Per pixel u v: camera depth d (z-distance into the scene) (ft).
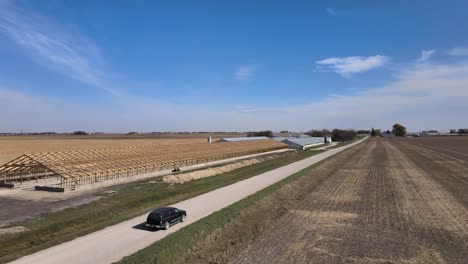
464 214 84.53
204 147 244.63
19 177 140.77
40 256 51.37
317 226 74.38
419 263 54.44
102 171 136.98
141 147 192.54
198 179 146.51
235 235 66.03
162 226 65.00
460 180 138.41
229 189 108.88
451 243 63.62
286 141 380.17
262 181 125.59
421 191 115.24
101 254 52.26
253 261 54.34
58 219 78.23
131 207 93.76
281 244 62.49
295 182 122.42
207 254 56.34
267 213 83.56
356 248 60.70
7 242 61.93
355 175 156.56
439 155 263.90
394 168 181.98
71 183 124.36
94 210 87.15
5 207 89.86
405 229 72.33
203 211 80.18
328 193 113.09
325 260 55.11
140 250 53.06
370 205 94.79
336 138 608.60
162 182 134.21
